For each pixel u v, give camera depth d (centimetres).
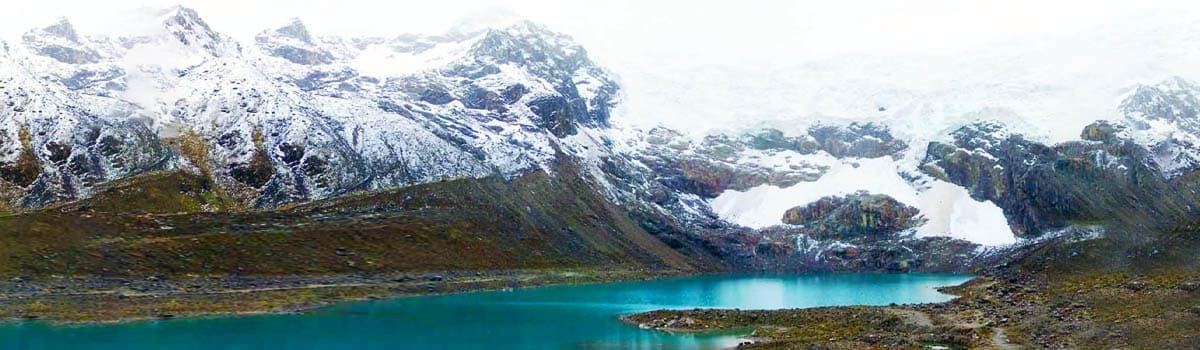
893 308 15088
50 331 12112
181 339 11725
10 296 14362
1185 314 10625
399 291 18862
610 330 12850
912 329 11906
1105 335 10256
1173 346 9288
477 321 14038
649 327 13062
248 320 13912
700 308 15550
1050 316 12194
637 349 11050
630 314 14775
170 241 19275
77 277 16262
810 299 18262
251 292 16938
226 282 17662
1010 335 10925
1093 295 13688
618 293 19812
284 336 12200
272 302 16062
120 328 12588
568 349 11075
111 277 16625
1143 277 15512
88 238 18425
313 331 12744
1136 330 10250
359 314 14962
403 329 13000
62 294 14912
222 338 11900
